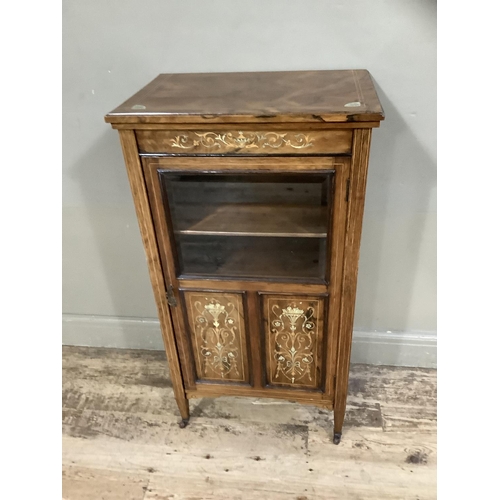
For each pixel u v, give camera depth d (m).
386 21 1.20
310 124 0.96
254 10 1.23
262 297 1.23
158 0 1.25
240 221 1.19
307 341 1.29
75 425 1.61
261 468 1.44
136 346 1.93
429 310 1.66
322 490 1.37
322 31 1.24
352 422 1.56
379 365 1.79
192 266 1.25
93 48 1.34
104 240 1.69
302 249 1.28
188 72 1.34
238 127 0.99
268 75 1.26
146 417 1.63
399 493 1.35
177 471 1.44
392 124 1.34
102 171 1.54
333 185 1.04
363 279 1.62
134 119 0.99
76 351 1.93
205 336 1.34
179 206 1.19
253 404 1.65
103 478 1.43
